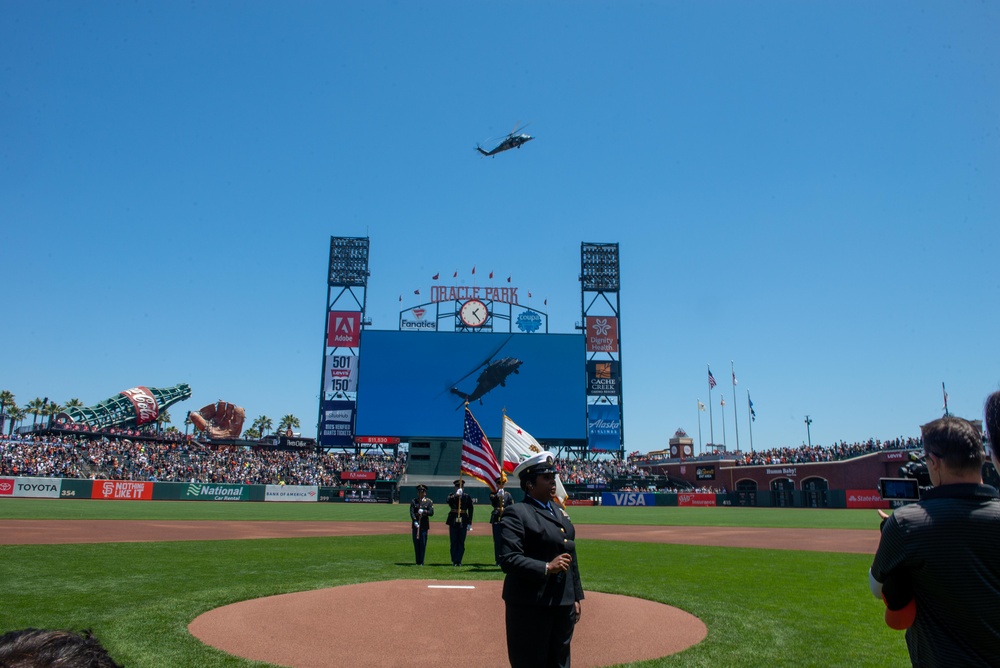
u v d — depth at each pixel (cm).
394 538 2680
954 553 362
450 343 7669
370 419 7512
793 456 8388
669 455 11819
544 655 583
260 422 14250
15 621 1009
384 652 891
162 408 11194
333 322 8194
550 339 7681
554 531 603
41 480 5469
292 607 1148
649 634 1000
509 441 1552
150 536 2545
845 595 1338
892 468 6769
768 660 860
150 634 952
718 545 2508
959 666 359
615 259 8662
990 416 384
